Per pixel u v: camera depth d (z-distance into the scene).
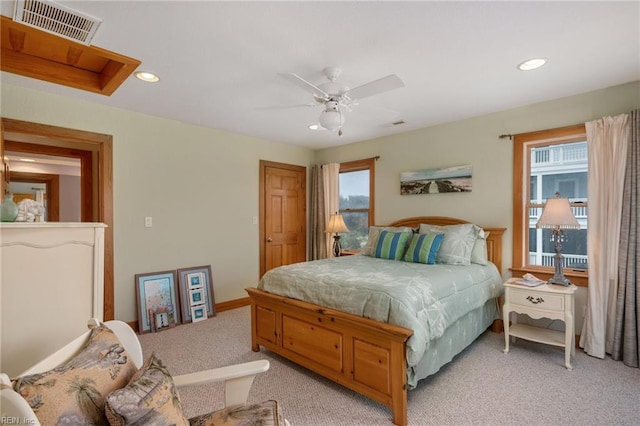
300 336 2.51
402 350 1.88
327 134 4.44
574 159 3.09
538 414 1.95
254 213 4.64
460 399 2.11
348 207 5.10
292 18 1.79
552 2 1.66
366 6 1.69
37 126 2.86
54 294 1.36
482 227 3.55
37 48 2.21
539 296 2.67
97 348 1.14
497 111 3.45
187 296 3.82
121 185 3.38
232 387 1.37
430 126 4.00
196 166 4.00
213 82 2.68
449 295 2.43
